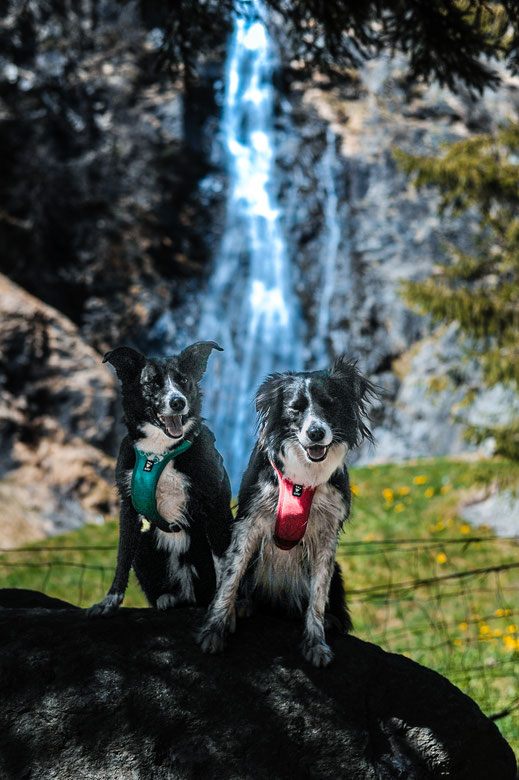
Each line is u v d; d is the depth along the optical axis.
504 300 10.84
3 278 16.33
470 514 13.03
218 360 22.59
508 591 9.97
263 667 2.98
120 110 23.27
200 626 3.07
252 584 3.34
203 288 23.28
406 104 25.39
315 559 3.14
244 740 2.81
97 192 22.30
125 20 23.67
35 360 15.32
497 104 24.36
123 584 3.13
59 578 10.38
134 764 2.74
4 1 20.97
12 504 13.20
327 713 2.91
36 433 14.73
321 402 3.00
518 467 11.36
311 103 25.72
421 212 23.77
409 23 5.32
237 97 25.20
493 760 3.05
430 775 2.90
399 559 11.10
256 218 24.73
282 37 24.72
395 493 14.45
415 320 22.86
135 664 2.90
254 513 3.08
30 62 22.27
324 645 3.06
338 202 24.62
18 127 21.44
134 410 3.04
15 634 2.98
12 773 2.71
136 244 22.44
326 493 3.07
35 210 20.69
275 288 24.11
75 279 21.23
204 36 5.76
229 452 22.08
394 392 21.69
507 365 10.84
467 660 7.19
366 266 23.73
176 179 23.92
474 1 5.02
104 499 14.45
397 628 8.55
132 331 21.58
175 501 3.10
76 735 2.77
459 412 18.36
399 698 3.03
